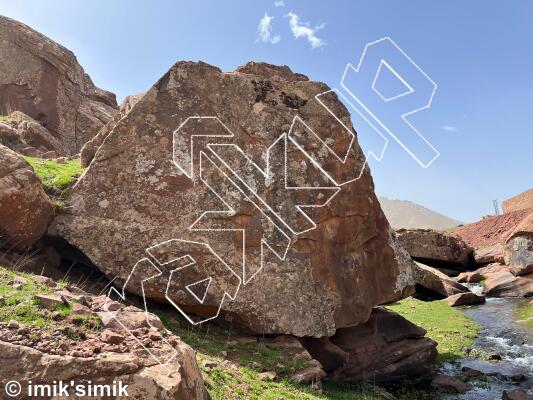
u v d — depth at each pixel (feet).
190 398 12.89
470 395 26.71
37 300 13.98
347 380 26.78
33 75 52.75
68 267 24.52
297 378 20.25
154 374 12.37
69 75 56.49
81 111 58.03
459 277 71.87
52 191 24.49
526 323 44.34
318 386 20.97
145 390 11.77
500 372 30.81
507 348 36.78
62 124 54.34
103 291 23.12
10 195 20.58
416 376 29.89
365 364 28.40
